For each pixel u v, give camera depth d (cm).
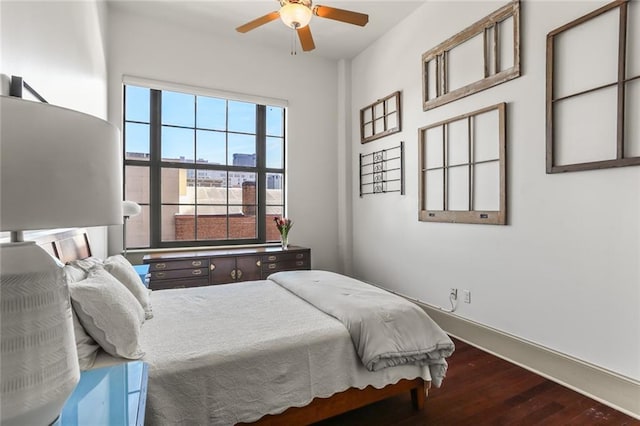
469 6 279
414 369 179
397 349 165
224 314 184
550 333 222
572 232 210
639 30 179
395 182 372
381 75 394
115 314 127
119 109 344
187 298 217
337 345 160
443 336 180
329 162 460
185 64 374
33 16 142
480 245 272
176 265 324
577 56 206
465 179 285
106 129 71
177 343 145
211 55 388
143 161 367
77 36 213
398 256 369
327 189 459
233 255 351
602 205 195
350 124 454
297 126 439
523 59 236
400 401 196
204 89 381
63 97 185
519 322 242
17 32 127
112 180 73
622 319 187
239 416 135
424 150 329
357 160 443
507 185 249
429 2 321
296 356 150
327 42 407
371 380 166
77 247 201
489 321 265
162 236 379
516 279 244
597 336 198
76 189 63
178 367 127
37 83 147
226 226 411
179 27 371
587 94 201
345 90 452
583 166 201
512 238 246
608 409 186
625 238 185
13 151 56
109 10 338
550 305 222
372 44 410
